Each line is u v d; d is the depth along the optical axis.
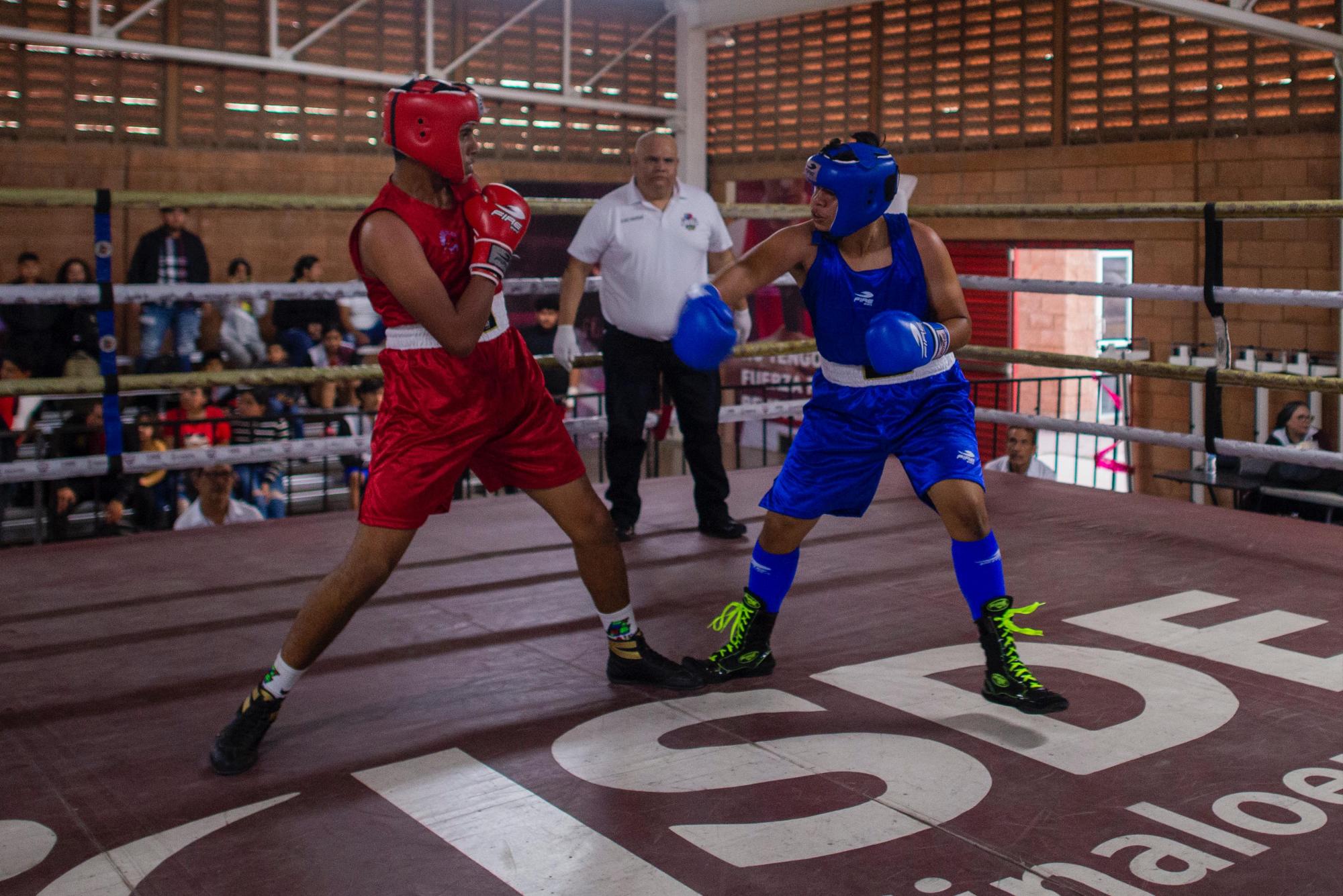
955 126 10.14
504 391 2.59
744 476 5.47
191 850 2.13
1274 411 8.33
